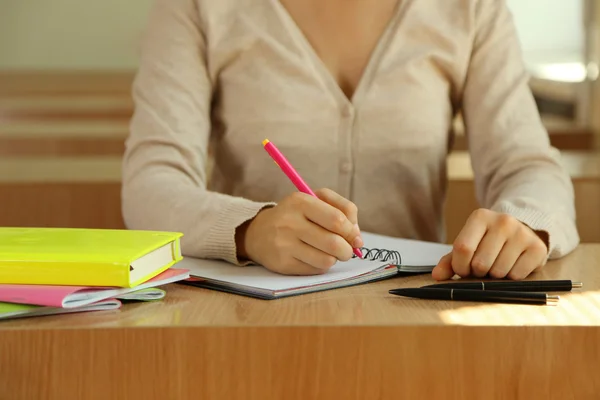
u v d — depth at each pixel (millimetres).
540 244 1437
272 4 1937
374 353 1111
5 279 1191
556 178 1786
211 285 1336
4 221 2674
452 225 2662
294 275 1367
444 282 1387
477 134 1936
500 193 1835
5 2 11414
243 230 1470
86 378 1105
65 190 2674
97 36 11547
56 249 1230
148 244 1269
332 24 1939
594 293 1294
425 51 1929
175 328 1106
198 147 1837
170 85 1875
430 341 1109
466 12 1950
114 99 6715
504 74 1945
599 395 1113
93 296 1169
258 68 1922
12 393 1103
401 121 1912
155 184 1668
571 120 5727
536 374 1114
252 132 1917
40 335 1098
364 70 1932
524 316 1157
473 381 1114
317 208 1369
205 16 1922
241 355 1109
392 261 1464
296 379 1111
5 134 4262
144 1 11539
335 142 1915
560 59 9094
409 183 1939
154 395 1109
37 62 11562
